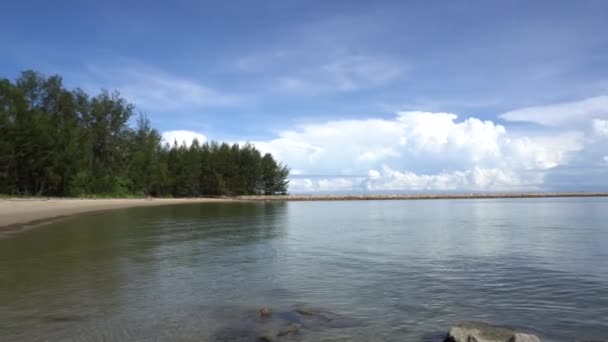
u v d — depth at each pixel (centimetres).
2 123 6431
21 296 1033
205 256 1650
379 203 9038
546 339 771
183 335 776
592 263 1494
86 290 1098
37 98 7962
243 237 2297
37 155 6838
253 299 1027
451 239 2211
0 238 2164
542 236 2334
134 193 9250
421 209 5969
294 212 5081
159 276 1277
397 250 1816
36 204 4688
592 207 6053
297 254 1705
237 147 11706
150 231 2578
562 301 1009
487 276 1279
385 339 764
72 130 7531
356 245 1980
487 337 707
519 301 1010
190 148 10962
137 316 885
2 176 6469
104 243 2002
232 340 752
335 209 6006
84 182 7706
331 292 1092
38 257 1591
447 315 902
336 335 782
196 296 1048
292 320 865
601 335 791
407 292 1091
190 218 3759
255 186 12081
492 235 2405
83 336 765
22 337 758
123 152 9225
